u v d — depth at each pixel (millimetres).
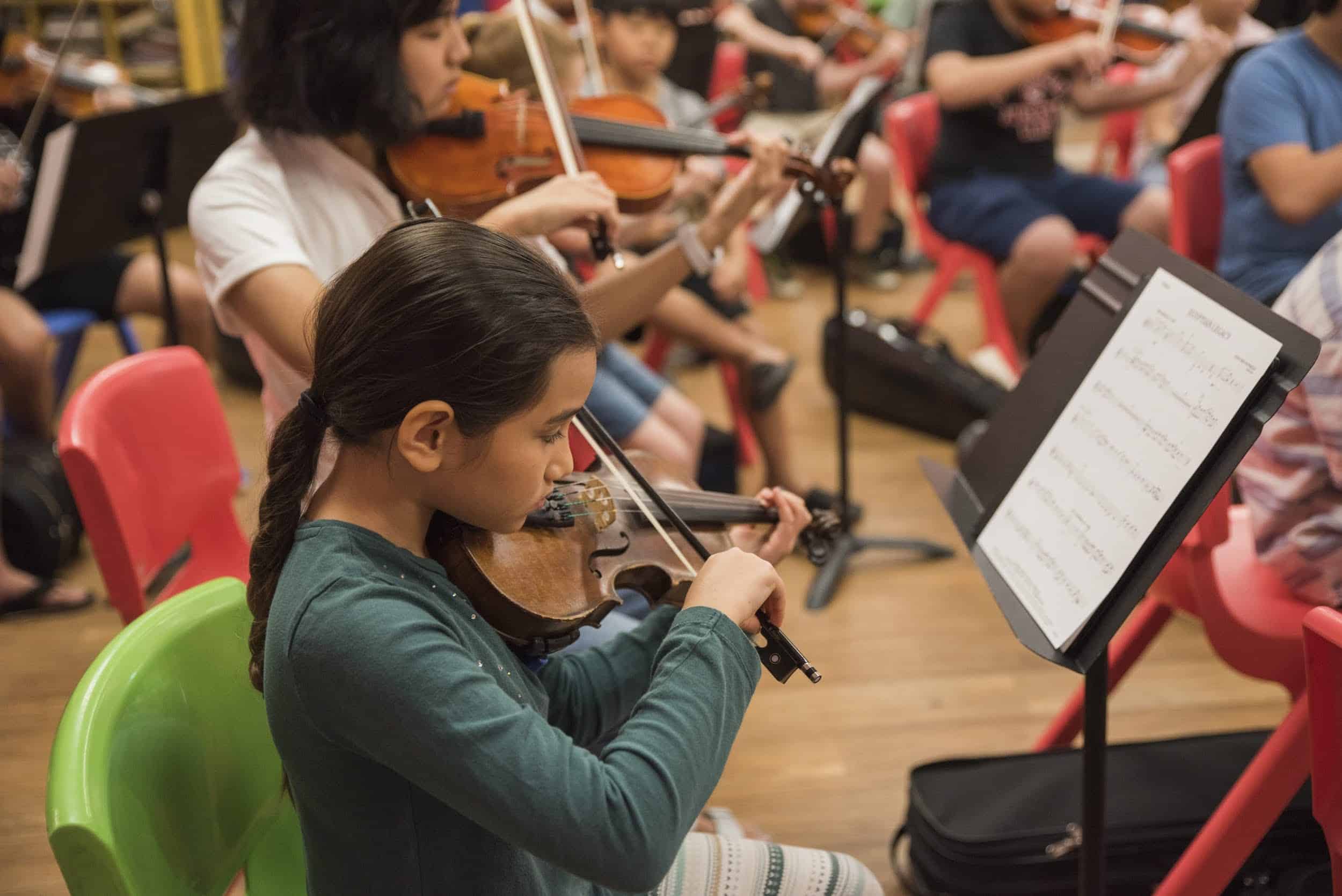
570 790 789
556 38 2328
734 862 1126
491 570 976
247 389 3639
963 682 2238
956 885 1585
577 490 1154
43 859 1761
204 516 1616
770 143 1819
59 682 2230
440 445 826
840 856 1174
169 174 2664
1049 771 1667
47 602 2475
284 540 874
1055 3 3305
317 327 865
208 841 991
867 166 4398
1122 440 1119
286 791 1088
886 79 2291
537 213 1531
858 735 2084
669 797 816
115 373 1448
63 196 2459
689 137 1942
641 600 1757
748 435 3139
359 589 812
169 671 998
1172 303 1127
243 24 1460
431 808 849
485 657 884
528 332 809
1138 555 1052
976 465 1384
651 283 1682
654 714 846
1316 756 1069
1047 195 3402
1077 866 1556
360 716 791
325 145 1489
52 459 2621
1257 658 1462
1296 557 1439
